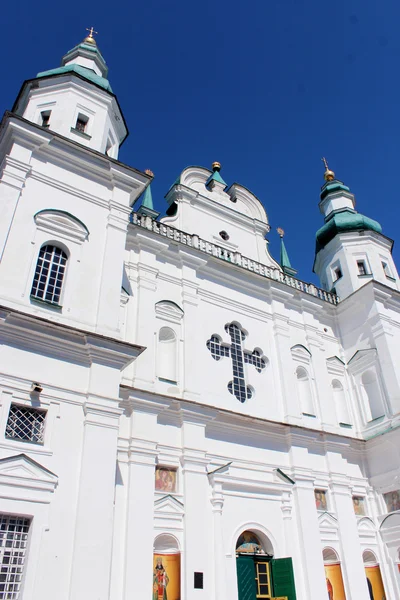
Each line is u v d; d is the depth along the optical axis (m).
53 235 16.19
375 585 20.75
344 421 24.58
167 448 17.69
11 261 14.71
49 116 19.84
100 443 13.50
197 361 20.28
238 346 22.75
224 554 17.09
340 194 33.22
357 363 25.80
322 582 18.52
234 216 26.70
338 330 27.53
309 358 24.75
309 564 18.61
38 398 13.30
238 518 18.22
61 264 16.12
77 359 14.39
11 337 13.52
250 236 26.98
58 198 16.95
